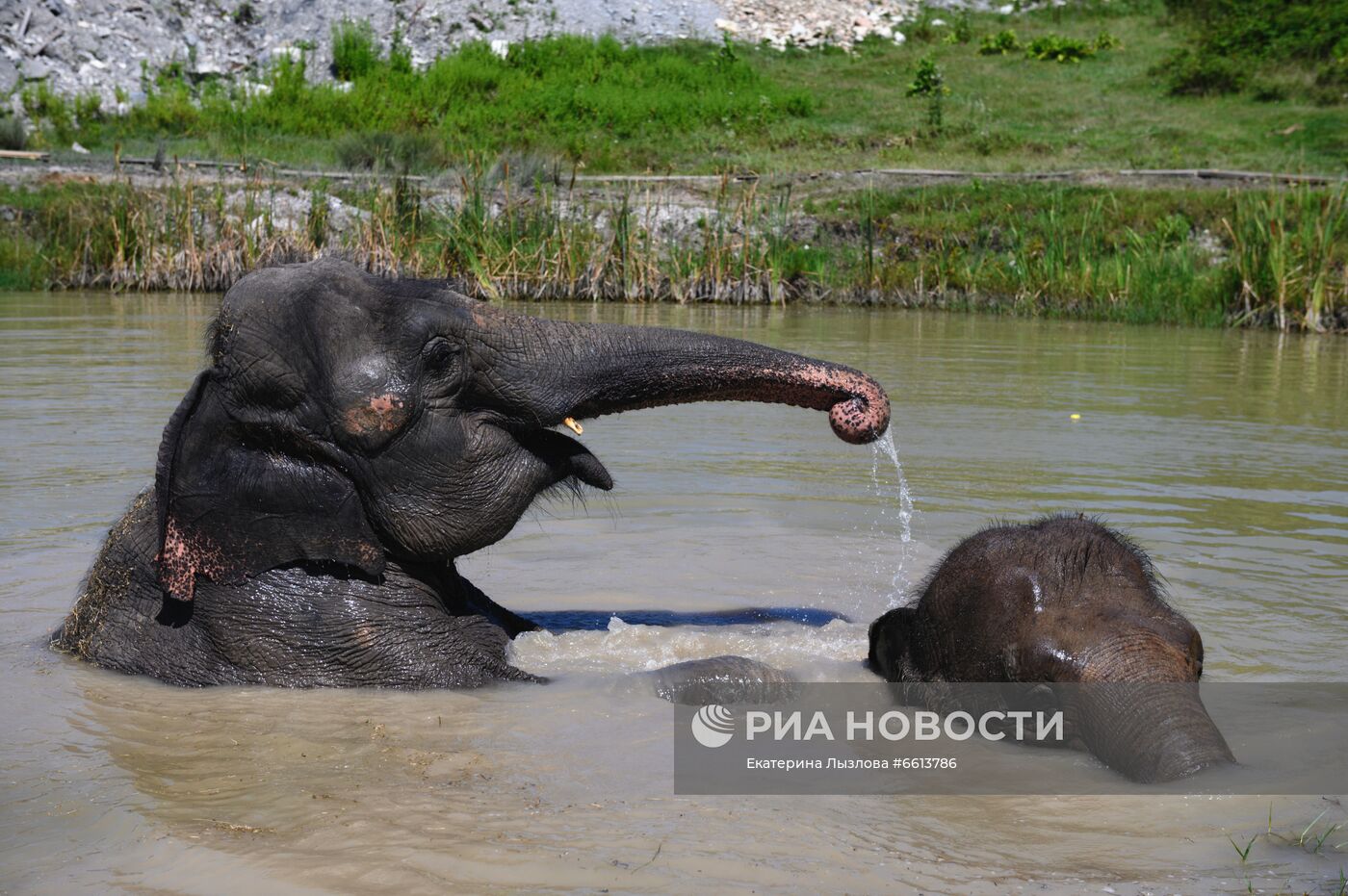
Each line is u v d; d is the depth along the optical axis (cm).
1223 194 2967
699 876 398
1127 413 1345
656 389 627
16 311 2258
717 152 3784
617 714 561
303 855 413
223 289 2728
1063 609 520
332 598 618
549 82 4253
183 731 539
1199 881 392
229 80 4312
